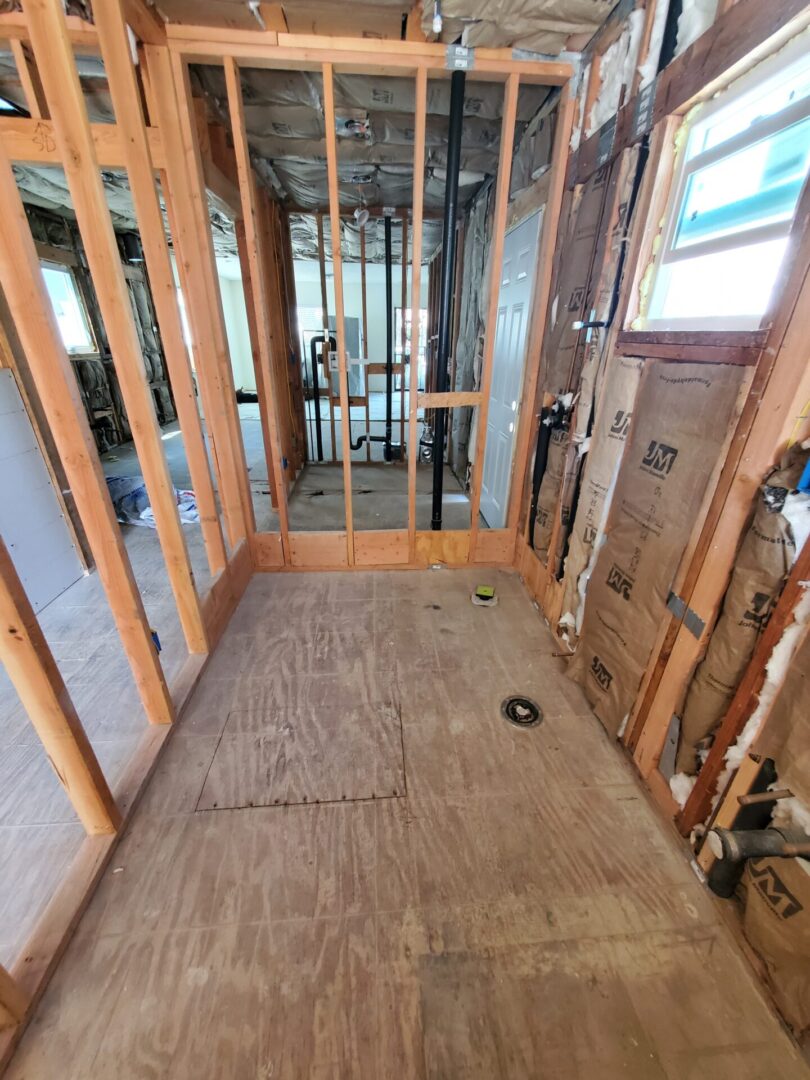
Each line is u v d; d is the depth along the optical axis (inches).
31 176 139.9
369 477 192.7
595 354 74.7
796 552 40.4
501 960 45.4
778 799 41.7
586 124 78.6
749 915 45.6
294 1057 39.4
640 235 63.7
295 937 46.8
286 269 176.7
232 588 98.6
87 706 74.9
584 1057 39.6
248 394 375.9
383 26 74.1
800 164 41.9
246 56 76.7
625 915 48.9
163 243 69.5
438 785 62.2
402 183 145.9
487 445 145.3
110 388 246.2
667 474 57.0
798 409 40.1
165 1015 41.5
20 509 94.7
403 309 179.5
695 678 52.4
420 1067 38.9
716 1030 41.1
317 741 68.4
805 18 40.2
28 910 49.2
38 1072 38.3
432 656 86.0
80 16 69.0
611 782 62.8
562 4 66.4
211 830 56.4
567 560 85.4
